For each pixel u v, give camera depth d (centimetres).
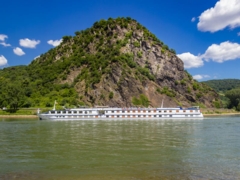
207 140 5547
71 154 4206
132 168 3381
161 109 12694
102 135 6341
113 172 3209
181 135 6316
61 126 8656
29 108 16675
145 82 19812
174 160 3794
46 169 3362
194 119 12112
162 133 6706
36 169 3369
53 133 6756
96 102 18375
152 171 3238
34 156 4078
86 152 4350
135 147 4766
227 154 4166
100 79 19600
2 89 19488
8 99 16812
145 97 18912
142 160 3797
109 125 8962
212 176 3031
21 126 8681
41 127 8338
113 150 4500
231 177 2997
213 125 8894
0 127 8350
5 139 5747
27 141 5469
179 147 4756
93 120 11731
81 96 19025
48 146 4888
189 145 4956
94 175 3102
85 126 8606
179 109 12694
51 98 18838
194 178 2958
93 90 19038
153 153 4259
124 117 12550
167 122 10262
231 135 6306
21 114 15750
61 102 17750
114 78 19325
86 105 18238
